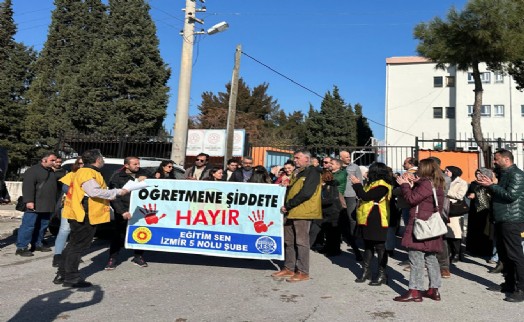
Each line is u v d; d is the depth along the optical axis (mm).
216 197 6168
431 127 35000
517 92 31984
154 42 25812
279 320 4023
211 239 6094
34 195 6879
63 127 23406
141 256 6305
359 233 5543
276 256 5895
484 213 7574
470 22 13617
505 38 13219
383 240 5363
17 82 26922
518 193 4879
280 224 5941
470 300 4844
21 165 20188
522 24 13547
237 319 4027
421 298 4730
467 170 12859
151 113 24391
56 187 7293
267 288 5203
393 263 6953
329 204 7383
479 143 12211
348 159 8125
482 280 5863
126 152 13375
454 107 34500
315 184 5539
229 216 6098
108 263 6031
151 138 12727
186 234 6141
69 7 30516
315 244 8594
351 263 6945
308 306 4492
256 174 7836
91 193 4895
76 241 5055
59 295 4699
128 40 25109
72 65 29375
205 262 6660
